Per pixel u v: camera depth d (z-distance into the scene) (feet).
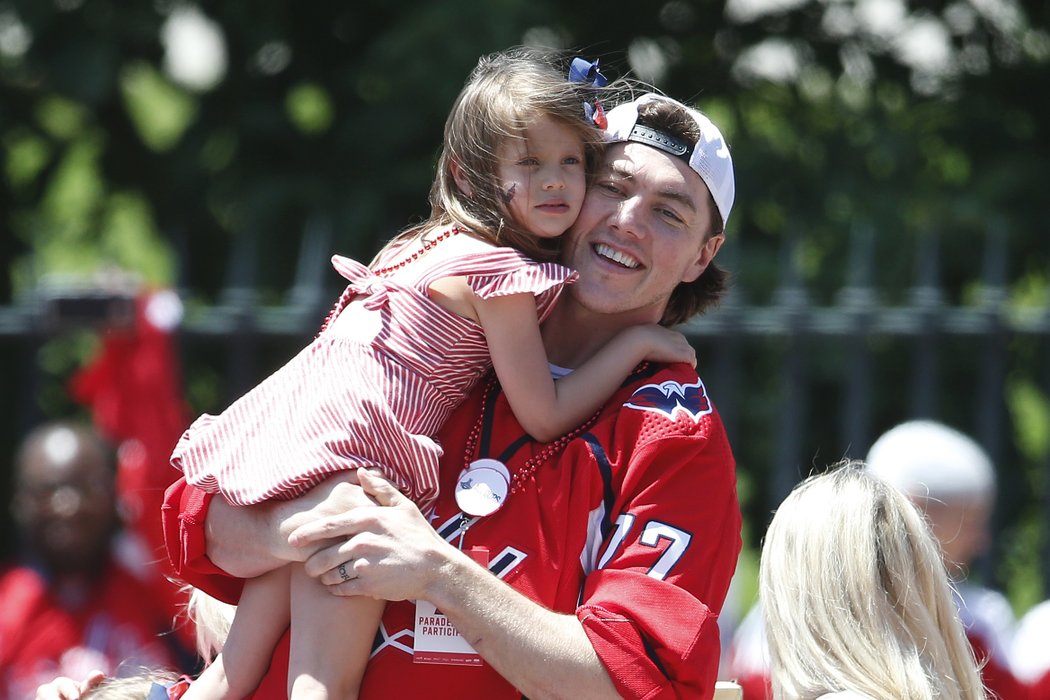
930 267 66.23
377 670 28.81
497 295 29.32
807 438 76.33
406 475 29.22
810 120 75.61
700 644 27.94
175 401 59.16
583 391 30.12
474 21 66.23
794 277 65.05
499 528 29.19
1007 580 79.25
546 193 30.22
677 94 76.02
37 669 51.75
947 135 75.36
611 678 27.53
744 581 75.56
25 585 52.49
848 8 77.56
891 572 33.32
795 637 33.27
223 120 74.38
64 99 69.72
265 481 29.14
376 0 73.15
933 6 78.18
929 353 65.00
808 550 33.73
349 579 28.04
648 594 28.02
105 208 79.36
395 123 69.87
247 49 74.13
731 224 73.97
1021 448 80.23
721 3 76.84
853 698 32.01
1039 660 51.24
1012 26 78.18
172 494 31.42
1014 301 76.79
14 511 74.79
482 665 28.55
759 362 77.71
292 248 71.56
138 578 53.78
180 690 33.22
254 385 62.90
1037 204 72.23
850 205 71.97
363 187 69.87
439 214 31.68
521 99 30.01
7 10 69.46
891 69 77.71
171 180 74.95
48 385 77.00
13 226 78.28
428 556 27.86
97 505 52.85
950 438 48.85
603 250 31.01
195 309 71.82
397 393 29.50
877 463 48.39
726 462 30.12
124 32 70.95
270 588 30.07
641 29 75.92
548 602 28.78
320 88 73.77
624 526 28.89
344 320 30.76
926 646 33.06
